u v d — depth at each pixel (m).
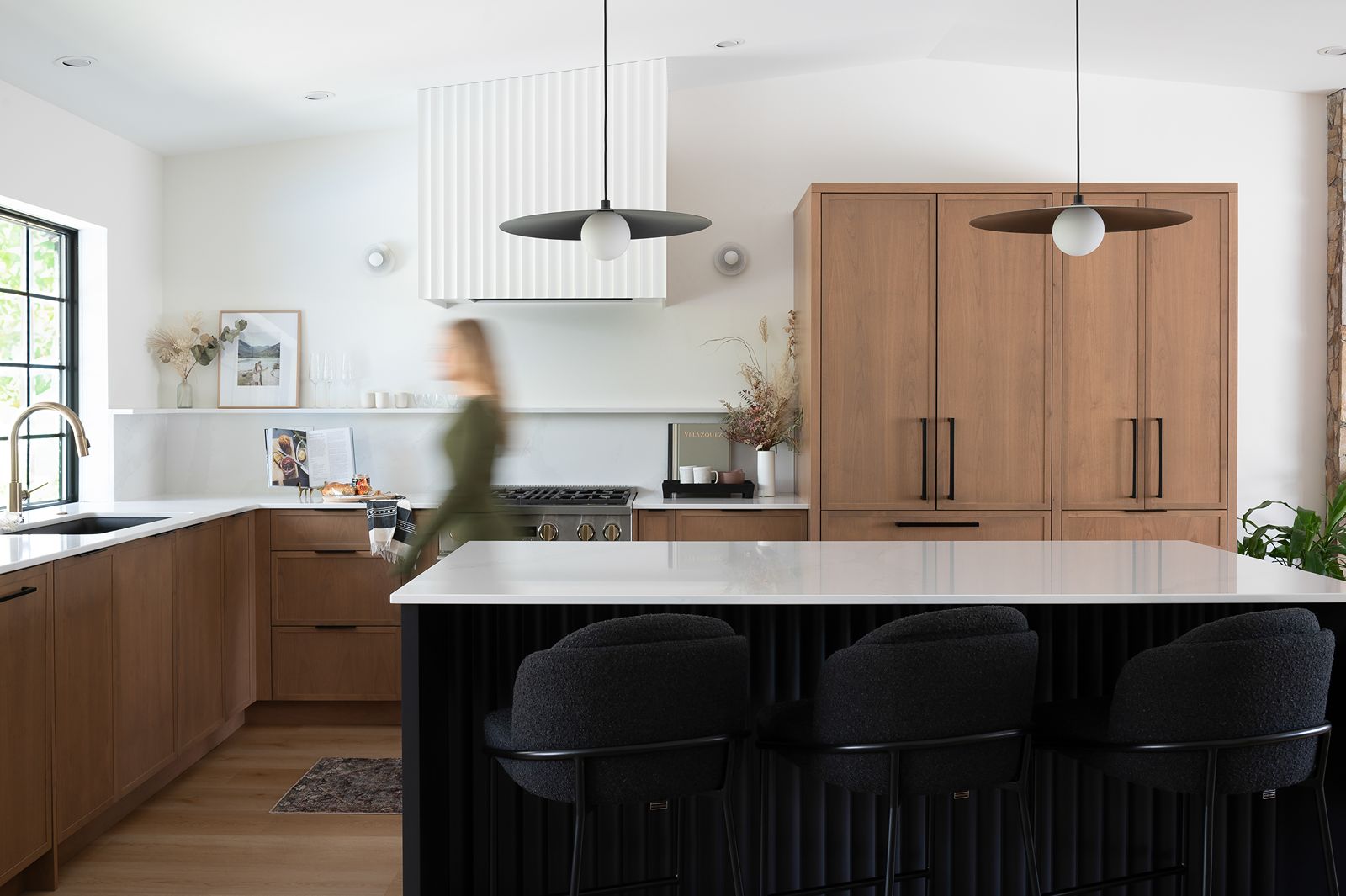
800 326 4.98
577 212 2.60
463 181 4.67
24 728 2.86
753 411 4.91
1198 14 4.30
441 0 3.62
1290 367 5.20
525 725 1.98
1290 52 4.66
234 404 5.18
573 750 1.94
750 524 4.65
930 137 5.16
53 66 3.81
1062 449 4.62
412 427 5.21
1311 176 5.18
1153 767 2.10
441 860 2.52
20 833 2.84
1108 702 2.35
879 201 4.61
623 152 4.63
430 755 2.40
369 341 5.20
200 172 5.17
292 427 5.21
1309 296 5.19
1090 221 2.67
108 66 3.87
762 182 5.18
